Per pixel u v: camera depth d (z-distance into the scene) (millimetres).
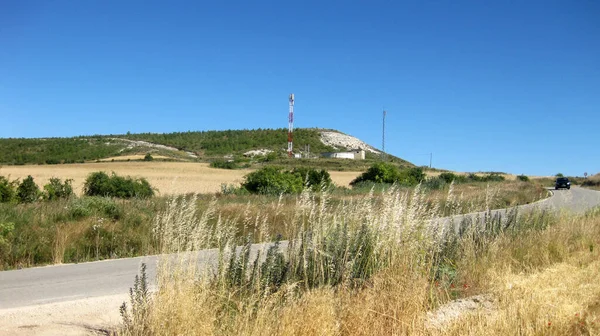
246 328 5719
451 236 10336
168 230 6977
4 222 14289
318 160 111750
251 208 16734
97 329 7277
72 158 114812
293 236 7930
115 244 14891
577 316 6625
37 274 11828
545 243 11578
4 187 24953
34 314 8195
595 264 10055
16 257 13352
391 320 6344
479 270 9344
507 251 10789
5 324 7574
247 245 7359
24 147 122812
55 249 13844
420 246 8469
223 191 33875
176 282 6191
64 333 7086
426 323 6418
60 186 28234
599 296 7734
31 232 14422
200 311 5883
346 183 59406
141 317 6102
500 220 13102
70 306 8719
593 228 14148
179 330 5684
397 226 8156
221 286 6594
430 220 9094
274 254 7336
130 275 11594
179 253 6688
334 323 6125
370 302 6508
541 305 7035
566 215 15367
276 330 5773
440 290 7855
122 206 17828
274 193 33469
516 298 7516
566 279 8742
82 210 16734
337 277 7574
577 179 106312
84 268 12570
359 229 8195
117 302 9000
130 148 136500
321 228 8039
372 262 7895
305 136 182750
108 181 31859
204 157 139250
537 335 6086
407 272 7434
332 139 184000
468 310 7094
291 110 119750
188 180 55344
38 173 62312
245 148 160500
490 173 90062
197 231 7066
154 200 20219
